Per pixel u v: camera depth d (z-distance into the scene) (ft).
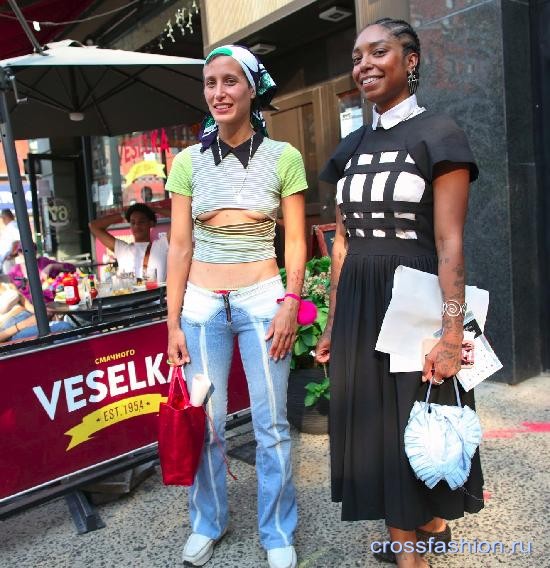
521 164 11.40
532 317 11.96
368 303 5.69
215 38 18.16
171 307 6.84
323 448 9.87
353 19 15.80
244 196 6.40
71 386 8.06
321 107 17.79
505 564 6.45
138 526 7.95
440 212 5.23
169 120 18.02
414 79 5.60
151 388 8.86
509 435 9.59
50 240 31.12
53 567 7.14
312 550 7.00
